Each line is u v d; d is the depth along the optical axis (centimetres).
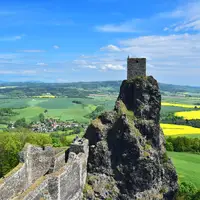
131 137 5609
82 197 5166
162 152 6191
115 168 5634
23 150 4844
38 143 9556
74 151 5378
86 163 5525
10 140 8425
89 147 5709
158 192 5769
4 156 7869
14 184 4419
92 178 5494
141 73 6319
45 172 5253
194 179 8869
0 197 3978
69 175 4450
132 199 5488
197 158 11844
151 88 6141
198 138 14175
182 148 13212
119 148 5691
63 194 4209
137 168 5569
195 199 6831
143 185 5578
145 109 6044
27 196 3447
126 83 6306
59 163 5234
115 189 5488
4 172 7650
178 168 10088
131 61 6325
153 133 6003
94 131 5794
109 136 5794
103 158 5628
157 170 5750
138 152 5584
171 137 14062
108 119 5906
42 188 3794
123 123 5678
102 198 5350
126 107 6181
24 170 4769
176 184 6103
